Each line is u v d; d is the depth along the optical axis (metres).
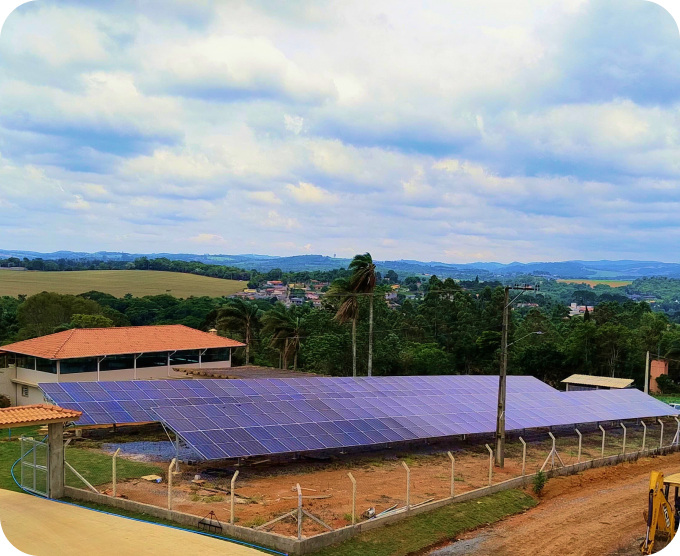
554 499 32.53
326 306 78.31
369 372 64.75
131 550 20.38
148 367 54.47
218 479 30.64
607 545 25.98
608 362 90.81
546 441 45.66
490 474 31.86
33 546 20.16
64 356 47.97
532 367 87.81
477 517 28.33
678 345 92.19
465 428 41.00
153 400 36.62
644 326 106.06
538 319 108.69
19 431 39.50
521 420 44.62
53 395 34.91
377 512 26.86
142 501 26.56
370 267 63.31
